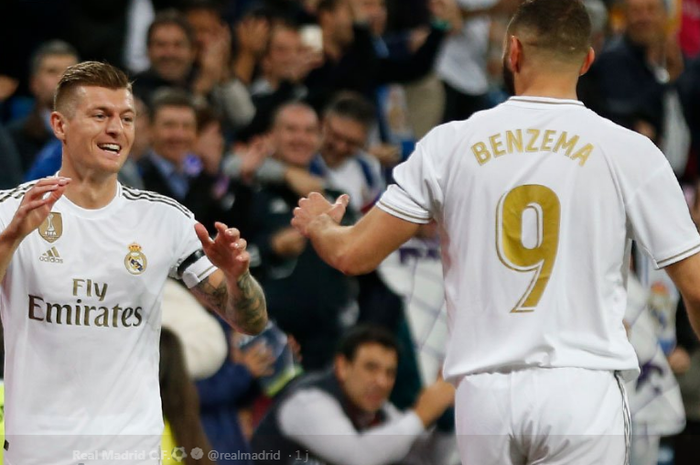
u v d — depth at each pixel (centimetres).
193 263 1393
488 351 1257
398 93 2941
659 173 1259
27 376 1327
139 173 2305
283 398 1836
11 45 2891
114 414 1338
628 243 1290
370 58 2903
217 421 1795
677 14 3456
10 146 2338
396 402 2019
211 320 1838
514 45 1315
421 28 3234
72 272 1333
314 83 2898
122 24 2981
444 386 1884
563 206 1252
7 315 1335
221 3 3253
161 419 1374
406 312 2128
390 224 1300
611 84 3114
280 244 2175
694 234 1257
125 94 1354
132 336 1356
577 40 1300
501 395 1247
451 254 1288
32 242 1328
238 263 1304
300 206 1376
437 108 2962
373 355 1838
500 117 1291
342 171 2550
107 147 1339
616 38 3244
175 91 2383
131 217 1367
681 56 3369
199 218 2258
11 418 1334
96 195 1354
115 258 1346
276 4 3153
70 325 1330
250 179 2283
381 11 3122
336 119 2544
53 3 2920
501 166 1267
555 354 1239
